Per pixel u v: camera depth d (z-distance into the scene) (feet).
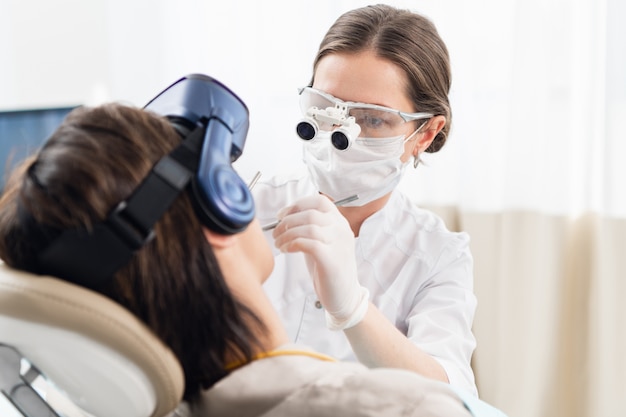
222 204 2.06
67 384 2.34
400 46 4.47
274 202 5.41
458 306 4.68
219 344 2.14
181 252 2.05
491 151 7.99
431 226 5.15
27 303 1.90
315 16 8.23
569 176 7.82
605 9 7.45
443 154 8.07
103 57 9.21
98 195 1.96
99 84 9.28
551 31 7.59
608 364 7.95
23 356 2.31
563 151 7.74
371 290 4.92
